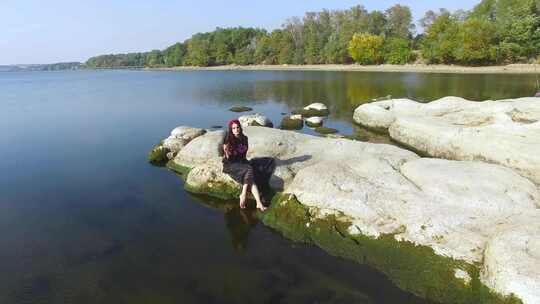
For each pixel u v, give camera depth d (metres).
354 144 11.32
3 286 6.65
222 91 44.06
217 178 10.26
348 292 6.23
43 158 15.07
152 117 25.56
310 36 103.12
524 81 42.03
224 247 7.78
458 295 5.88
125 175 12.45
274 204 8.90
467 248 6.33
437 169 8.74
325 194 8.15
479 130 12.72
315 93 38.72
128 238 8.26
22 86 64.44
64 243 8.13
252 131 12.89
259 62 118.75
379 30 95.88
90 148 16.61
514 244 5.77
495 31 63.72
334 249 7.38
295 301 6.06
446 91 35.16
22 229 8.83
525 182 8.00
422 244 6.67
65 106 32.16
